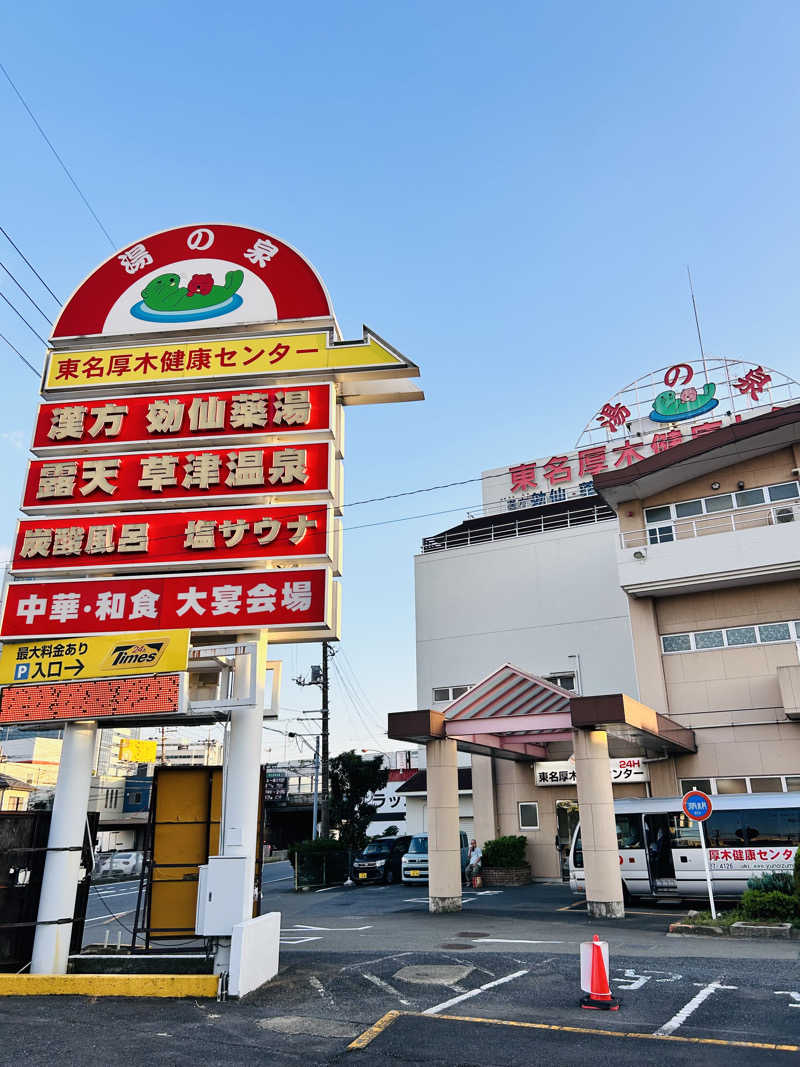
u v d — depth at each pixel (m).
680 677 20.62
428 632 29.16
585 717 14.95
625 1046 6.81
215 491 11.05
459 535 33.09
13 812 10.44
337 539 11.21
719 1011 7.88
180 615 10.52
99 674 10.29
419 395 11.89
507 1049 6.83
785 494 20.36
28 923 9.93
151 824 11.52
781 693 18.09
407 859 26.17
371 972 10.13
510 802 24.45
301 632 10.48
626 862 16.91
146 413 11.66
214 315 11.99
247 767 9.95
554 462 33.22
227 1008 8.50
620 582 21.02
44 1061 6.71
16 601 10.84
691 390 28.84
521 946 11.87
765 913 12.98
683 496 21.84
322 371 11.47
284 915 18.33
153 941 11.04
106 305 12.30
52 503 11.28
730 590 20.61
